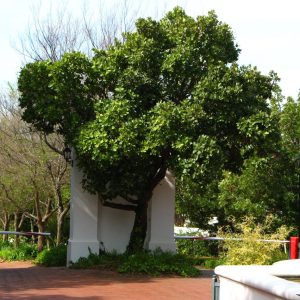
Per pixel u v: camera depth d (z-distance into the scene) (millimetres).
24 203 20781
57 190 18859
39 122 13922
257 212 17125
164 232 14883
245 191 17766
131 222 14930
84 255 14078
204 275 12656
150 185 13859
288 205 17734
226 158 12227
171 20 14039
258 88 13227
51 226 21234
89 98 13609
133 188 13656
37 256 17141
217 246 19016
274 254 13133
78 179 14188
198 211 20328
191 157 11883
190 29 13344
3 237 23984
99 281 11359
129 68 12914
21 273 12914
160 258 12758
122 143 12016
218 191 19469
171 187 15117
